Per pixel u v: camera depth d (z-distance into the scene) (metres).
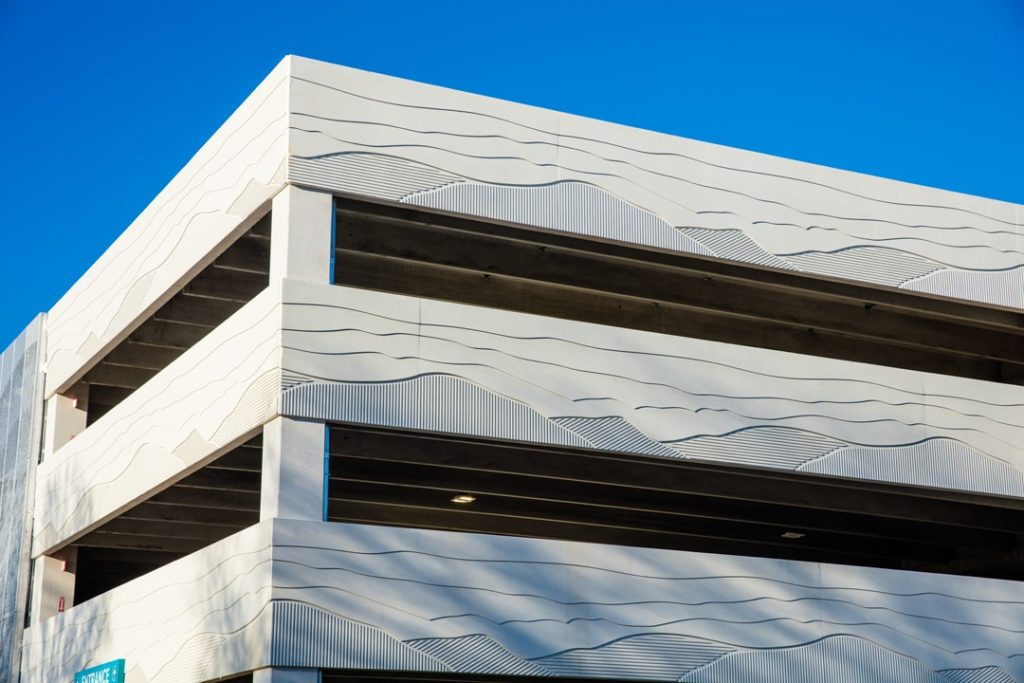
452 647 11.46
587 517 17.55
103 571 20.45
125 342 17.28
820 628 13.12
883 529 17.81
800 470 13.70
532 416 12.50
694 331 15.99
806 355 15.08
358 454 12.84
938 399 14.67
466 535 11.79
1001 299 15.47
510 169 13.08
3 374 20.50
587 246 13.83
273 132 12.47
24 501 18.28
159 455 14.09
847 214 14.80
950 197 15.49
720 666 12.52
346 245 13.40
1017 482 14.86
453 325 12.38
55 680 15.79
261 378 11.86
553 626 11.91
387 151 12.55
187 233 14.26
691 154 14.09
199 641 11.97
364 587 11.26
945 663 13.66
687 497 16.62
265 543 11.10
